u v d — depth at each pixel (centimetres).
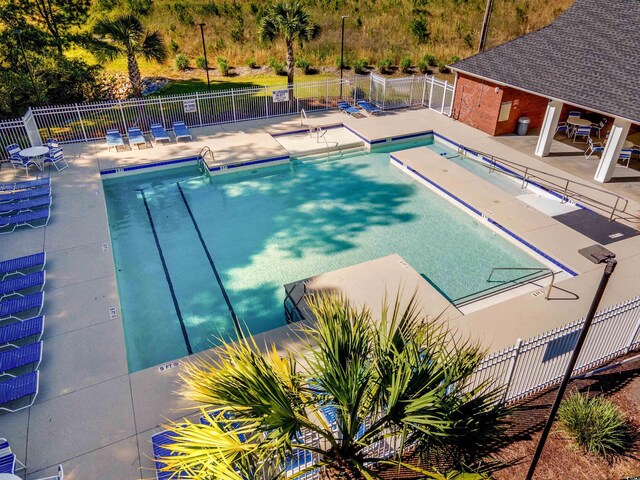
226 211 1573
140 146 1930
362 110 2353
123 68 2786
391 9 3628
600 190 1564
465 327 993
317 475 661
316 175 1812
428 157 1823
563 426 762
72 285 1136
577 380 863
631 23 1752
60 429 784
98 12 3181
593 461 714
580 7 1955
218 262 1323
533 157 1819
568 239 1310
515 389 820
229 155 1842
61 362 919
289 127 2145
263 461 488
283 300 1187
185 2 3441
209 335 1084
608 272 501
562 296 1086
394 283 1122
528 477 651
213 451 460
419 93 2608
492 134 2025
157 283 1244
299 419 510
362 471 524
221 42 3091
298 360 896
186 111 2056
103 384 870
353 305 1025
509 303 1063
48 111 2016
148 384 871
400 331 555
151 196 1659
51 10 2550
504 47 2012
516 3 3775
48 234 1342
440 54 3212
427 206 1592
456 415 512
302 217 1536
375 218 1523
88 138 1981
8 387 815
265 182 1758
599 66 1666
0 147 1823
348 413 535
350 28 3375
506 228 1374
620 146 1536
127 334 1088
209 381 489
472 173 1736
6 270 1129
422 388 500
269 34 2280
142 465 725
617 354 920
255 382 479
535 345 779
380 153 1994
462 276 1245
